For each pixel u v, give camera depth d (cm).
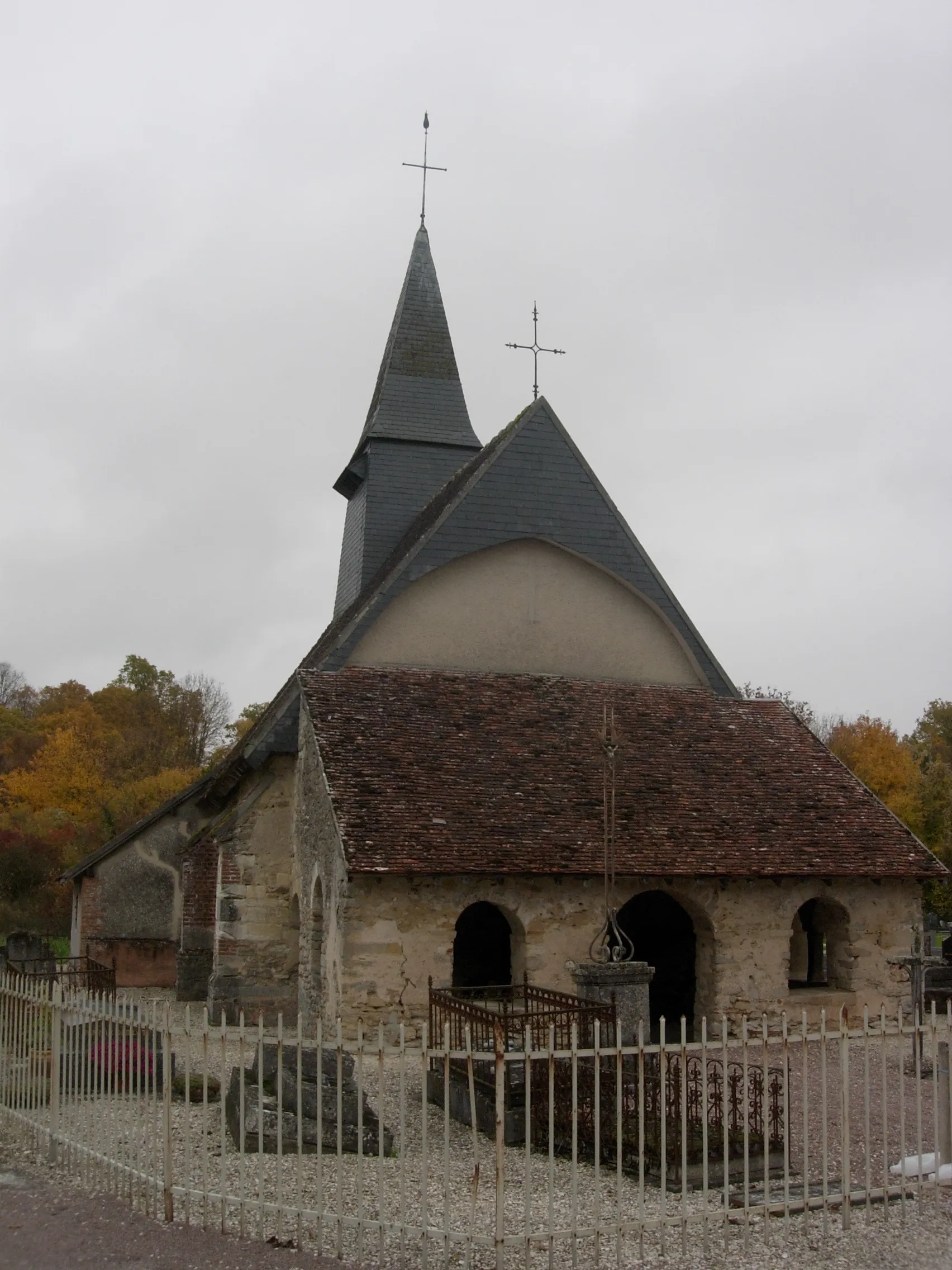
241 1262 727
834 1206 845
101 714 6072
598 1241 731
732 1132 959
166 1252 745
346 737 1734
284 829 1950
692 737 1975
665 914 1977
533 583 2105
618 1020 995
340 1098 757
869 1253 758
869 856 1758
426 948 1541
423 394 2783
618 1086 758
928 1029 898
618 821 1702
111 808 4391
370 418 2842
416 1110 1161
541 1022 1173
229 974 1894
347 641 1975
